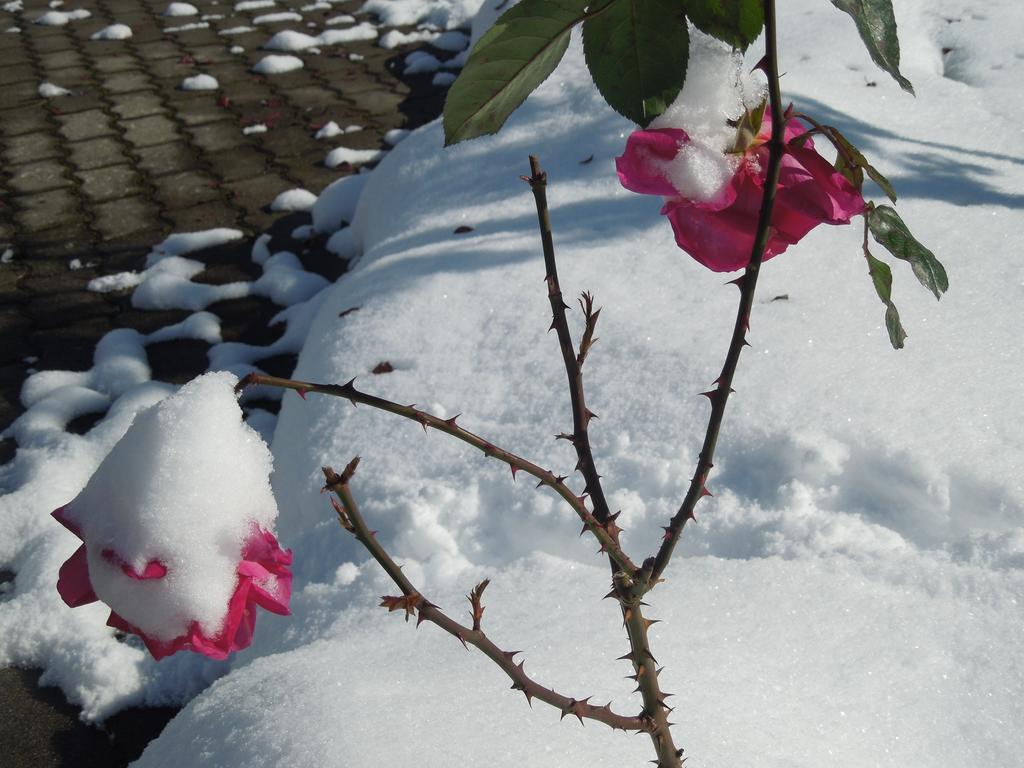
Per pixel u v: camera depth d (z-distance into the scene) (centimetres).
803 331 168
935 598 122
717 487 146
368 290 205
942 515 136
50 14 486
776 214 70
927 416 147
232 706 112
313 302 254
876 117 234
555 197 220
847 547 133
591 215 211
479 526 150
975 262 183
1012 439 142
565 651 115
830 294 177
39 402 226
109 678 152
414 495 153
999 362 157
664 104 69
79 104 388
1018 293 174
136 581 65
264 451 70
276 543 68
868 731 107
